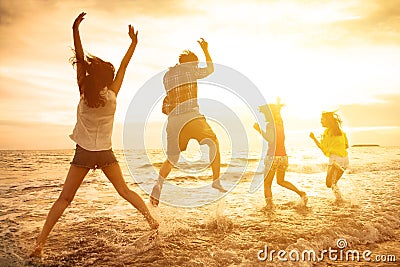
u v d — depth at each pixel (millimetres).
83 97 3576
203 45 4805
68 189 3508
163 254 3320
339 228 4129
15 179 8070
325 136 6246
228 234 3934
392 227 4316
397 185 7355
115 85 3775
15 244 3551
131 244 3592
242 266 3008
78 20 3676
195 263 3078
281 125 5773
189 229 4121
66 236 3838
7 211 4926
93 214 4844
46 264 3068
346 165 6062
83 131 3543
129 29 3996
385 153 19406
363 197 6047
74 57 3721
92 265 3055
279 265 3061
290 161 12906
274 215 4781
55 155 18266
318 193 6461
